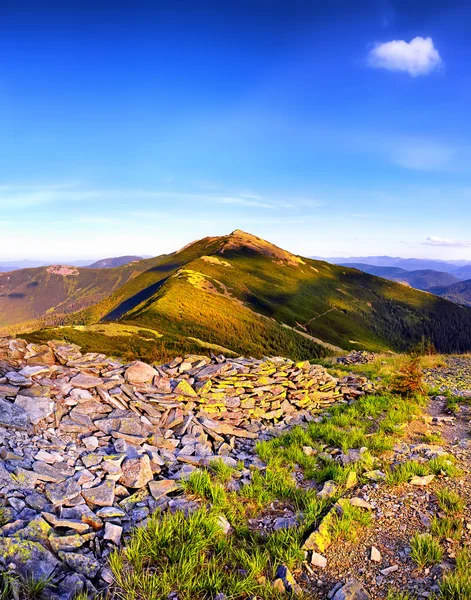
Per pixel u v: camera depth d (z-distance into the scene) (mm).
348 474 7594
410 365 14922
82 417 8727
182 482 6906
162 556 4992
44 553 4453
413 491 7000
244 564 4938
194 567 4805
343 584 4656
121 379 10625
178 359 13172
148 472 7152
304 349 145625
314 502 6426
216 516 5848
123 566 4719
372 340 192375
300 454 8906
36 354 10492
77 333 87875
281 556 5121
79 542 4914
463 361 23656
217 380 11867
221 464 7824
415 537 5426
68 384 9484
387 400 13641
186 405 10812
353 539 5605
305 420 12273
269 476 7609
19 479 5859
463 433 10531
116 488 6535
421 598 4395
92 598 4121
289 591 4496
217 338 120375
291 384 13477
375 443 9398
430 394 15156
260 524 6102
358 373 19531
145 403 10188
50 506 5609
